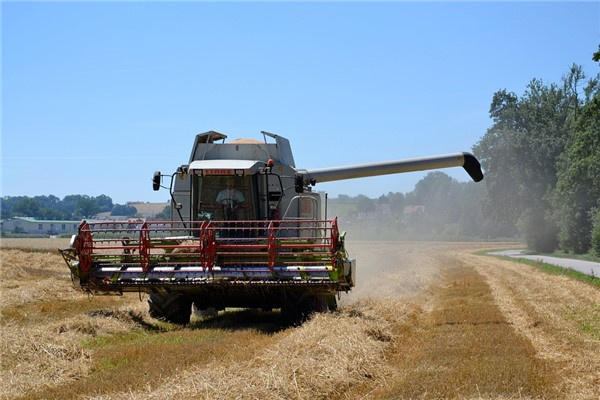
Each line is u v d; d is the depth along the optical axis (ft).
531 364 33.58
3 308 57.52
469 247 277.44
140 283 46.24
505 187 226.79
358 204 408.67
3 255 135.85
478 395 27.71
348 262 45.09
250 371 30.30
